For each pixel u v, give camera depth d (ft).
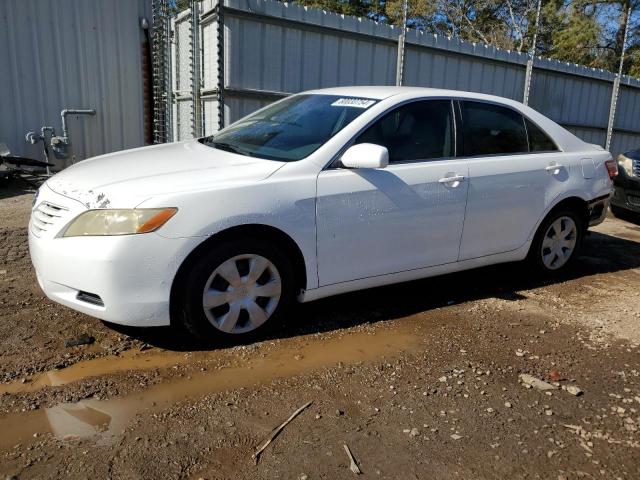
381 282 13.05
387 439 8.58
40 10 26.94
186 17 29.17
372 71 31.19
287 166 11.58
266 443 8.32
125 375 10.06
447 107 14.19
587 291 16.14
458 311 14.01
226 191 10.68
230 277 10.97
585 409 9.73
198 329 10.85
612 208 27.96
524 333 12.83
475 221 14.25
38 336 11.35
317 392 9.80
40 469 7.52
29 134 26.99
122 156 13.06
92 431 8.40
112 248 9.95
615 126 47.98
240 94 26.68
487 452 8.39
